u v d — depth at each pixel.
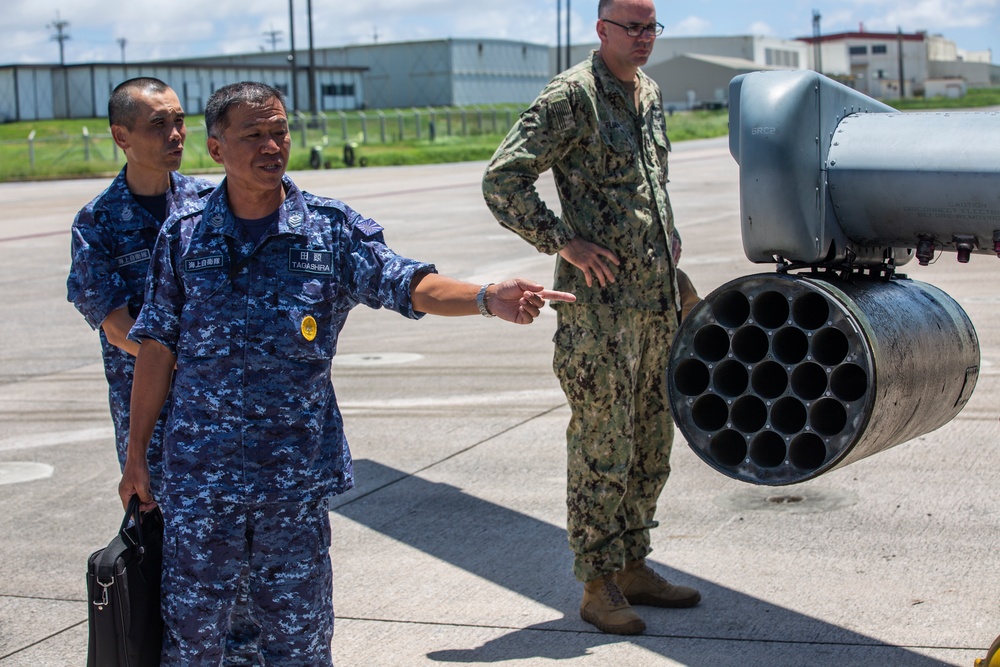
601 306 3.60
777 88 2.51
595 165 3.56
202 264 2.80
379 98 79.81
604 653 3.58
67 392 7.67
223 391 2.77
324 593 2.91
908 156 2.43
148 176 3.58
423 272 2.76
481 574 4.29
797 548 4.39
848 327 2.36
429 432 6.32
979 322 8.41
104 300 3.46
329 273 2.82
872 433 2.41
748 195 2.53
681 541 4.52
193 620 2.80
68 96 61.53
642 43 3.51
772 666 3.45
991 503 4.78
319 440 2.86
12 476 5.78
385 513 5.01
